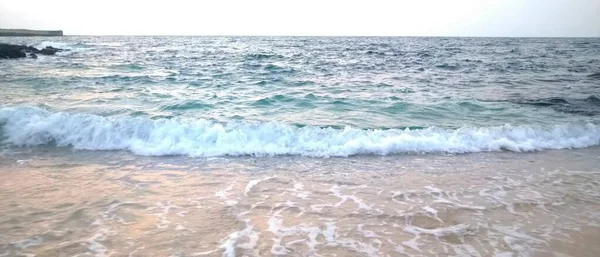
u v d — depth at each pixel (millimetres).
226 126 7785
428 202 4707
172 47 48750
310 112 10148
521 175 5766
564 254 3551
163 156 6598
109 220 4148
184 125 7629
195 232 3896
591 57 33406
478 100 11953
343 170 5957
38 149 6895
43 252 3492
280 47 50219
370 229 4008
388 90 14070
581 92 13875
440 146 7160
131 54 34156
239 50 41875
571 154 6945
